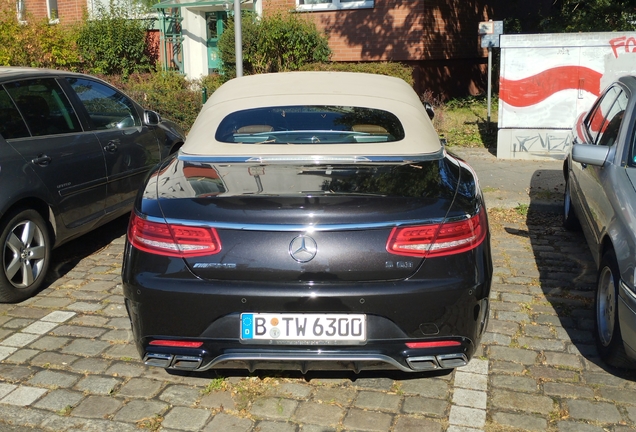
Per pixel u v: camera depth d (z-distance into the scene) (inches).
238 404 143.5
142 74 605.3
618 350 149.9
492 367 159.0
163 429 134.7
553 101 377.1
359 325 127.8
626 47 360.5
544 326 181.5
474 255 133.0
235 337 129.2
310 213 127.4
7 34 534.0
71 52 580.1
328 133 170.4
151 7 682.8
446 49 625.6
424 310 128.3
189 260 129.7
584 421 136.6
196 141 171.2
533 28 713.0
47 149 210.2
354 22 600.1
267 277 127.7
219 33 705.0
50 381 153.2
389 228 128.0
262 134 170.6
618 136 182.5
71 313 192.1
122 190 248.7
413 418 137.7
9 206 189.9
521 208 296.2
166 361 133.1
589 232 193.9
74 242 258.8
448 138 449.1
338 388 149.3
